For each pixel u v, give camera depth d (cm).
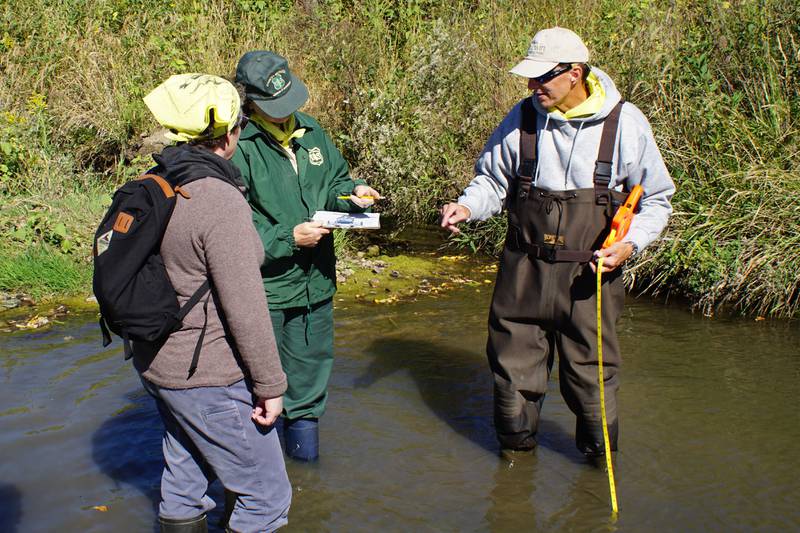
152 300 240
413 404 440
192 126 249
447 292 616
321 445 394
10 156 716
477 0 945
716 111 629
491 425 419
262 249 254
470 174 762
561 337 349
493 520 337
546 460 383
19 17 892
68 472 359
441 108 784
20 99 816
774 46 671
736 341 524
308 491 354
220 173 250
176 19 909
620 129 326
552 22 865
